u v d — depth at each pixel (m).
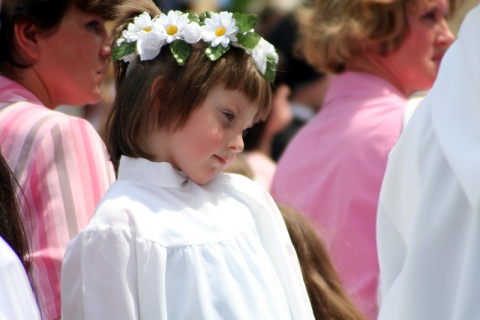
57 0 6.49
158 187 5.46
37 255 5.95
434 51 8.13
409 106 7.67
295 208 7.50
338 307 6.73
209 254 5.32
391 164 5.48
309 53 8.56
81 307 5.15
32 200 6.02
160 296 5.13
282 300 5.58
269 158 11.85
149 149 5.56
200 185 5.66
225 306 5.23
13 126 6.18
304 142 8.20
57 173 6.10
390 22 7.98
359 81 8.13
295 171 8.15
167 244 5.24
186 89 5.40
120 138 5.61
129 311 5.11
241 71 5.48
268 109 5.75
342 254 7.62
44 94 6.75
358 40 8.09
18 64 6.62
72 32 6.58
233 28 5.53
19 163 6.06
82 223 6.10
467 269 4.71
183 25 5.50
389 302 5.13
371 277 7.55
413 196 5.26
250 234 5.61
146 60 5.55
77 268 5.19
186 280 5.22
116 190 5.41
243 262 5.42
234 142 5.55
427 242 4.96
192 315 5.16
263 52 5.62
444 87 5.22
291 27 13.33
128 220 5.23
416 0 7.95
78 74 6.66
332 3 8.30
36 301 5.24
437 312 4.91
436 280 4.92
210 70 5.43
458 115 5.01
